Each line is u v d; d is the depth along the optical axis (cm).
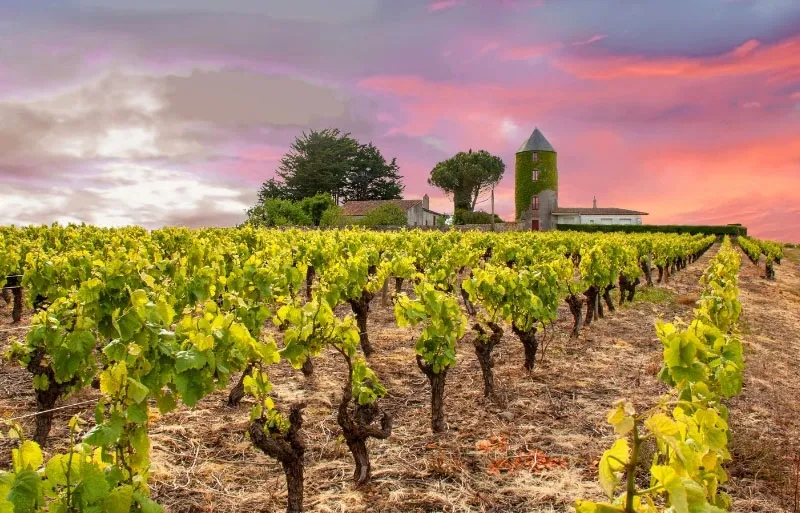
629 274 1288
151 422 545
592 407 610
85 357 470
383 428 443
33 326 490
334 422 556
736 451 491
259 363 425
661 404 246
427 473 455
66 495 240
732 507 407
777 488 432
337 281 786
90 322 462
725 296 686
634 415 208
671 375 374
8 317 1016
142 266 638
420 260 1373
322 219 4662
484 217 6309
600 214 6731
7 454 465
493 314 726
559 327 1034
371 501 413
